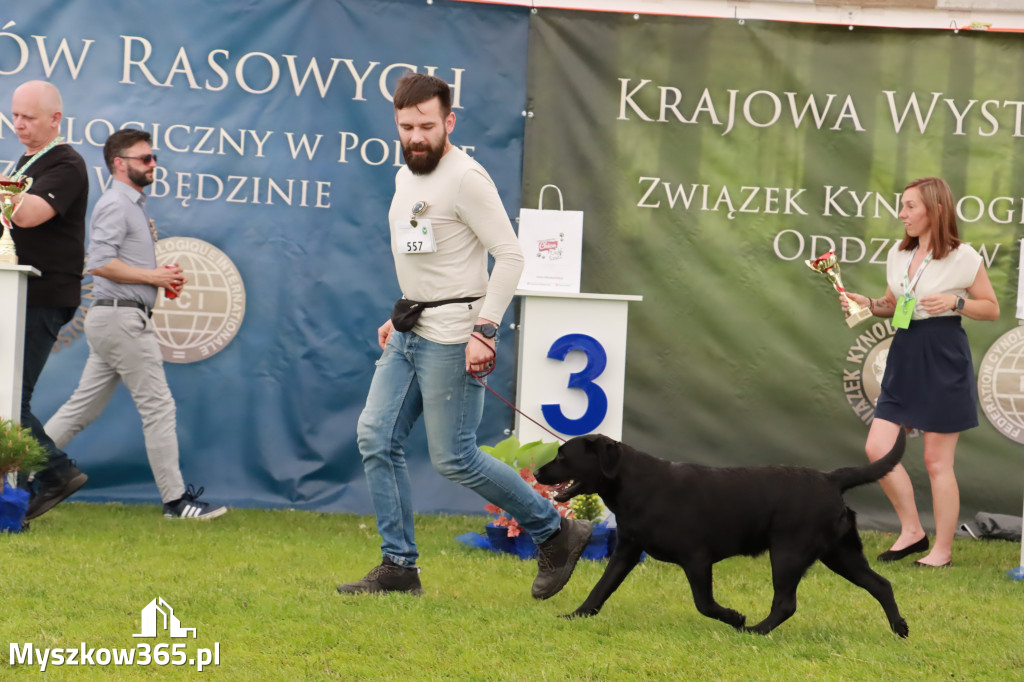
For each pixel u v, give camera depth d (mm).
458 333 5527
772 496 5172
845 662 4812
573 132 9281
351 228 9188
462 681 4340
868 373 9336
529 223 7766
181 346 9070
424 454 9289
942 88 9344
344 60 9156
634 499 5199
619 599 6035
